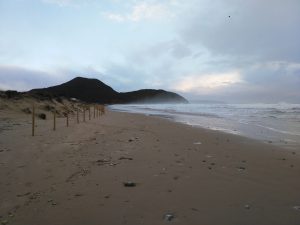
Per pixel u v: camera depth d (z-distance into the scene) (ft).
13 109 86.12
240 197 18.98
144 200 18.28
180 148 36.42
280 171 25.93
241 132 57.00
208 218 15.88
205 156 31.83
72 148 34.42
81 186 20.92
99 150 33.58
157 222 15.40
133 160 28.78
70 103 157.48
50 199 18.54
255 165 28.17
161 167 26.13
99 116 110.83
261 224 15.26
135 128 61.00
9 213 16.60
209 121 86.22
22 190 20.16
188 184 21.42
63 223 15.37
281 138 48.26
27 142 37.81
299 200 18.57
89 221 15.57
